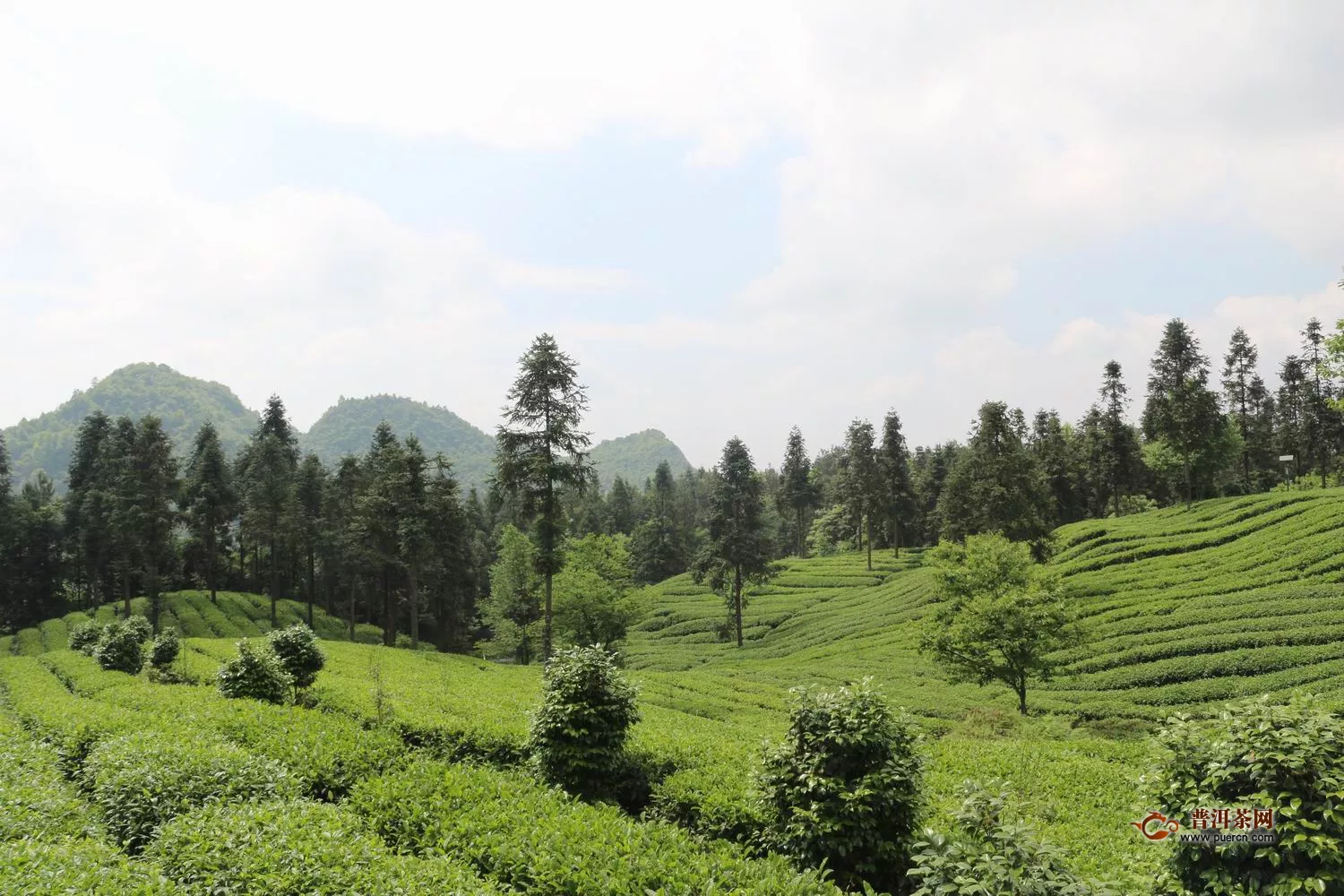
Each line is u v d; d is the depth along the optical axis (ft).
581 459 117.50
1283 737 24.08
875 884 33.19
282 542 223.92
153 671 99.30
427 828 32.30
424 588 225.97
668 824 38.70
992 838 24.56
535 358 114.01
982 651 102.47
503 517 309.22
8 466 241.76
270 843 27.20
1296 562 137.28
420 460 181.68
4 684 102.47
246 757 40.50
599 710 44.78
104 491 226.38
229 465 271.90
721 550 207.21
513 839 30.50
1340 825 22.47
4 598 230.48
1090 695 106.52
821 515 396.16
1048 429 294.66
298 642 79.05
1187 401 230.48
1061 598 103.14
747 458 211.00
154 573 204.03
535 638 201.26
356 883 25.02
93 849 27.76
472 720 57.88
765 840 34.94
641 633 235.81
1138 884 28.53
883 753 33.65
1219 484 283.18
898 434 290.97
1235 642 108.68
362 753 44.42
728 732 73.61
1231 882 24.21
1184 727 27.61
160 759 39.24
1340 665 94.02
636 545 340.39
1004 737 81.61
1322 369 81.87
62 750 52.16
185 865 26.09
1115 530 194.18
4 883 23.52
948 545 127.34
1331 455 269.64
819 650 175.73
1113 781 51.31
